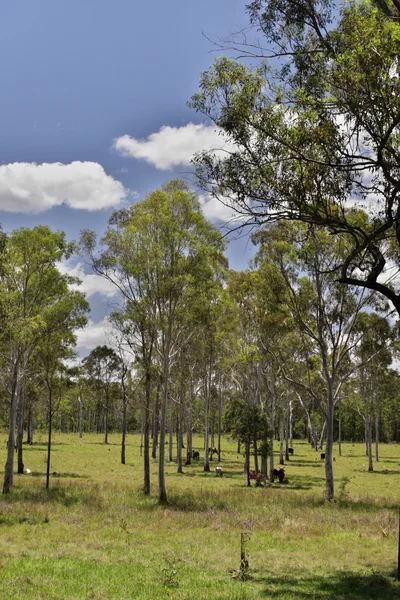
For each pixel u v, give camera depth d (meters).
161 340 31.59
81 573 11.89
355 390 60.12
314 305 30.80
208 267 27.89
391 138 11.89
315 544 16.56
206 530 18.73
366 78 10.52
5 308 26.53
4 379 31.81
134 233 27.61
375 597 10.70
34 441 82.69
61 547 15.05
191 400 57.84
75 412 117.00
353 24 10.78
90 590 10.48
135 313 28.17
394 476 48.06
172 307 28.59
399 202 12.19
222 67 11.77
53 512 21.67
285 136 11.74
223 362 46.59
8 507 22.31
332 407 30.22
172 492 29.95
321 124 11.48
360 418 106.81
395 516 22.83
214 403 71.12
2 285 27.73
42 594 10.09
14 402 29.08
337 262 28.86
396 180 11.85
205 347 47.00
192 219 27.44
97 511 22.28
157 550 14.98
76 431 126.94
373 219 13.77
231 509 23.94
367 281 13.09
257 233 30.23
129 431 134.12
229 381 58.28
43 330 29.38
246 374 42.84
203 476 43.97
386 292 13.05
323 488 36.97
